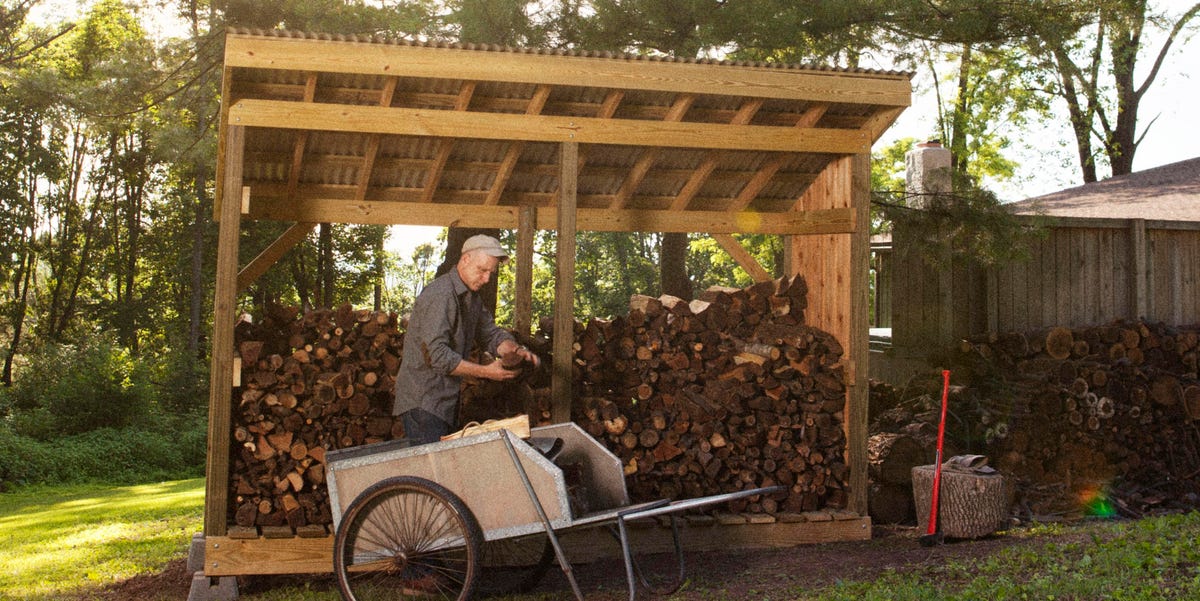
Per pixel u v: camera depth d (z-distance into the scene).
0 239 34.84
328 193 7.62
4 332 37.34
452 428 6.00
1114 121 26.28
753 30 11.21
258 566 6.17
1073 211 13.22
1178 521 6.23
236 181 6.10
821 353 7.32
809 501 7.21
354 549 5.26
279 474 6.41
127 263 38.75
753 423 7.18
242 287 7.43
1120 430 8.80
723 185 8.01
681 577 5.64
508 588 6.02
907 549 6.64
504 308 44.09
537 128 6.61
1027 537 6.75
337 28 12.04
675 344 7.24
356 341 6.65
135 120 16.34
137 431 21.12
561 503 4.99
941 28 11.24
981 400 8.77
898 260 10.43
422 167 7.33
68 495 15.77
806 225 7.48
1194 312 10.38
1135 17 11.26
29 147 34.28
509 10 10.79
